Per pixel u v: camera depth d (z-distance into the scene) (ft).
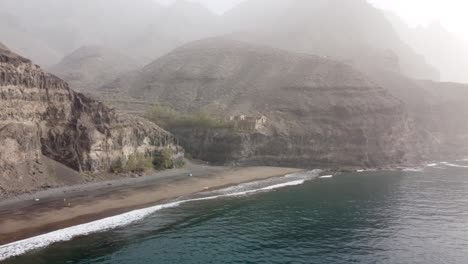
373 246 213.46
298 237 225.97
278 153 536.01
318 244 214.90
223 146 526.98
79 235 211.82
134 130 407.23
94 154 351.25
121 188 328.08
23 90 312.09
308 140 553.64
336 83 652.89
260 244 212.64
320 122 591.37
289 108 615.57
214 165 506.89
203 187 358.23
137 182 359.46
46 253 185.06
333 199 324.39
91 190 310.45
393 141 599.16
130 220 245.04
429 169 536.83
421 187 387.14
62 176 316.81
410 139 646.74
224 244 211.00
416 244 217.56
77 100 361.51
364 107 607.78
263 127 551.59
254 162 522.88
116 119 387.34
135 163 394.93
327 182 408.05
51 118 337.52
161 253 194.90
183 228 236.02
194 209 280.31
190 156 540.93
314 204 305.53
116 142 376.48
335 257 196.75
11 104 298.35
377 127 592.60
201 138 550.36
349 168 528.22
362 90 644.27
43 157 318.24
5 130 285.64
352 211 286.66
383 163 567.59
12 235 202.28
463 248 212.43
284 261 189.78
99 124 366.22
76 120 349.82
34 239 200.54
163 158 439.63
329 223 254.88
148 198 302.86
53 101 340.39
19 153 291.58
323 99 627.46
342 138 571.28
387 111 616.80
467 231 241.55
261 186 375.04
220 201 307.37
